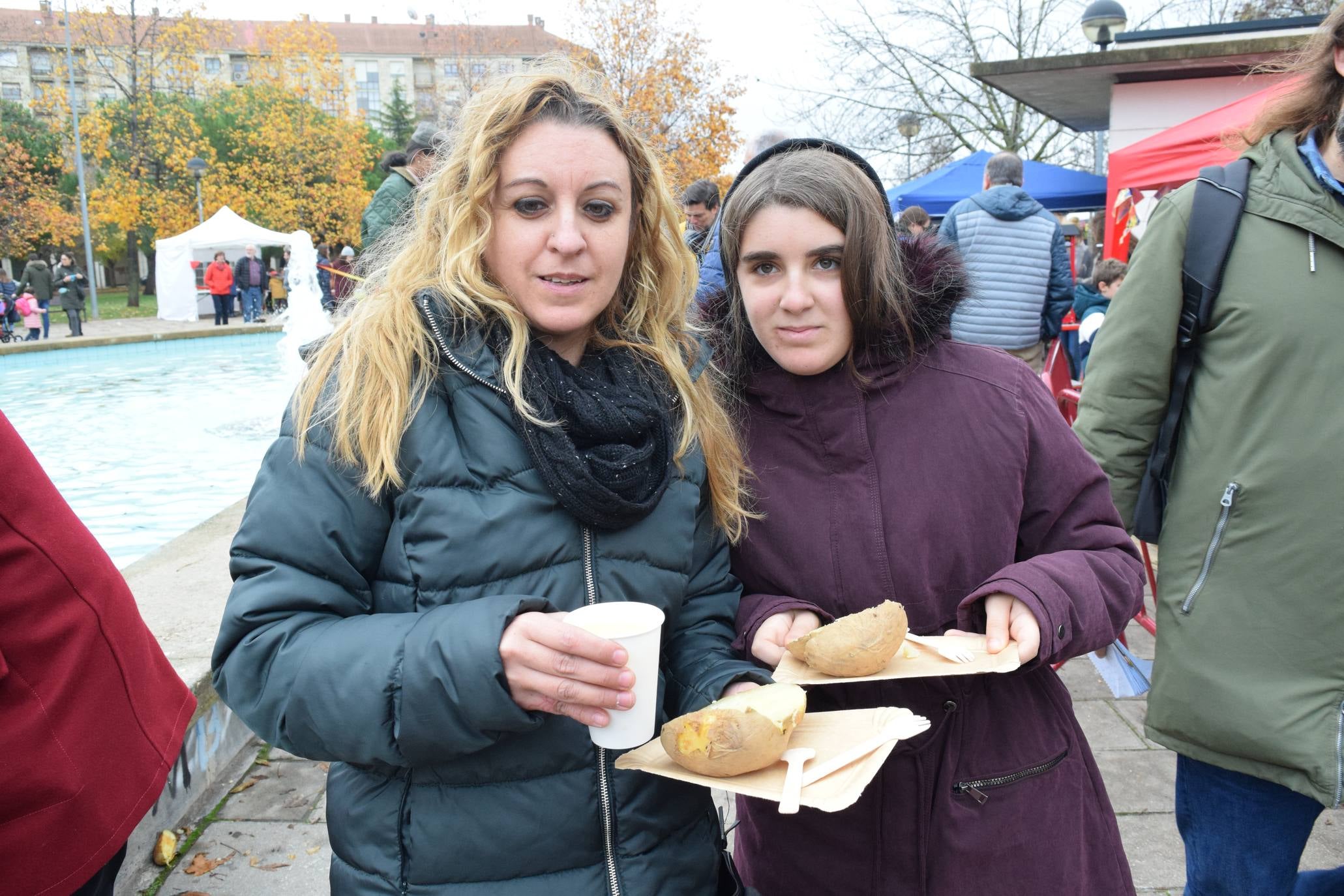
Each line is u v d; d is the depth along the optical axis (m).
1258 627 1.70
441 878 1.18
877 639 1.22
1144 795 2.73
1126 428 1.85
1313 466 1.64
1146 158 6.60
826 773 1.05
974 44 20.03
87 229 29.64
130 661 1.26
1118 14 8.84
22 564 1.12
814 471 1.49
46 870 1.16
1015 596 1.31
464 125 1.28
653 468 1.26
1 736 1.10
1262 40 7.52
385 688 1.05
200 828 2.59
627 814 1.22
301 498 1.17
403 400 1.17
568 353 1.38
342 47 81.81
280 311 29.17
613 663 1.02
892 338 1.43
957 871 1.42
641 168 1.36
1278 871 1.76
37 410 11.54
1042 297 5.49
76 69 46.53
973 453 1.45
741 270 1.43
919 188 10.77
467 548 1.15
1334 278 1.63
